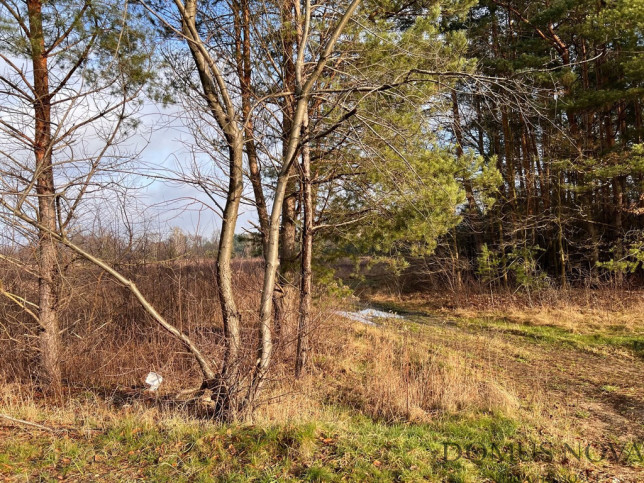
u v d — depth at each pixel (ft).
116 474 13.64
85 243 28.99
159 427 17.06
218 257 18.74
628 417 21.36
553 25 50.11
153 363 24.58
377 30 24.17
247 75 26.45
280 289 25.77
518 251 55.62
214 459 14.37
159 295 32.76
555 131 50.24
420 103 21.47
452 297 60.34
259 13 25.08
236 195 18.94
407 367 27.02
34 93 23.24
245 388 17.71
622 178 53.78
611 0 45.11
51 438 16.17
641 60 42.70
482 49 50.93
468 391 23.56
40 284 24.61
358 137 19.11
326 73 25.71
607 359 32.65
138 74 21.49
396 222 26.89
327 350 30.58
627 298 47.80
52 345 24.54
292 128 18.79
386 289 73.82
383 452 15.38
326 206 29.66
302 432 15.48
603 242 59.57
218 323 30.86
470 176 40.78
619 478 14.83
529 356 33.68
